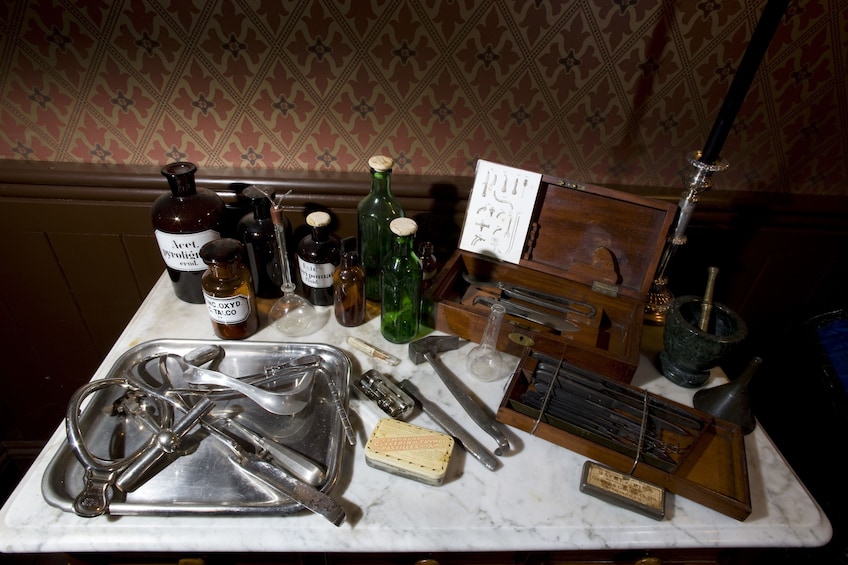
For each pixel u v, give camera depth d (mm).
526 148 1026
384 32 877
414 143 1013
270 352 856
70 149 980
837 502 984
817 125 982
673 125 993
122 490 636
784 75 928
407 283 852
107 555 683
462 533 631
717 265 1141
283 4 840
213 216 862
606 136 1009
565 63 918
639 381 859
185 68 898
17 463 1443
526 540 631
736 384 771
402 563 734
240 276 816
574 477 697
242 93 932
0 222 1023
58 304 1166
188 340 853
